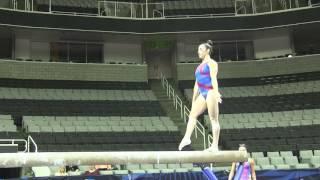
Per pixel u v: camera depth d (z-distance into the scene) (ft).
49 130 83.97
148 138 85.76
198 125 91.61
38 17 99.76
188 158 32.32
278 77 110.11
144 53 118.42
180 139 86.43
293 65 109.60
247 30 107.04
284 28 107.34
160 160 32.17
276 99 103.30
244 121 94.53
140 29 106.73
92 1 121.08
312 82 106.01
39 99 97.30
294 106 100.12
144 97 105.19
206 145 83.25
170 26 106.93
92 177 49.75
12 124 83.97
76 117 92.17
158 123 92.79
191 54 118.21
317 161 74.02
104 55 115.65
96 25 104.12
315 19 102.89
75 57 113.80
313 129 88.94
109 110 97.55
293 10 104.22
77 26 102.73
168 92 109.50
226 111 100.68
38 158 30.96
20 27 98.84
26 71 103.86
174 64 117.80
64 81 106.42
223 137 88.07
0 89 98.63
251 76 111.96
